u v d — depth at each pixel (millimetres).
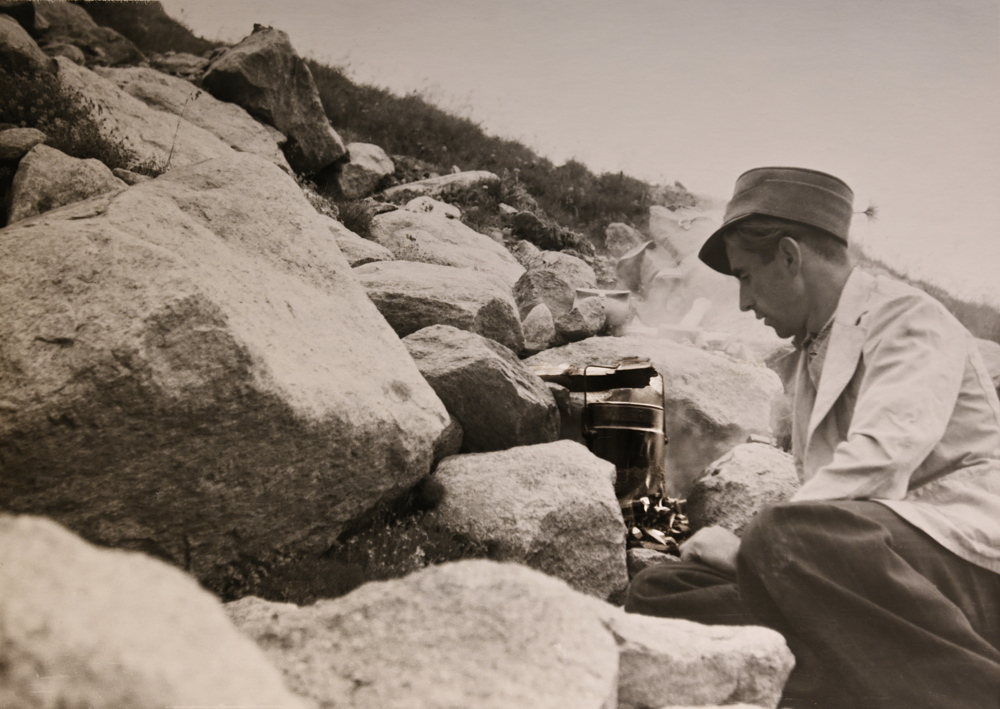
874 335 4879
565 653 2732
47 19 7293
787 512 4055
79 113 5719
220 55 7473
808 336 5348
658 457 4715
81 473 2920
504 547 3793
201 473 3148
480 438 4543
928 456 4289
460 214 7574
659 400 4812
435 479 4137
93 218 3635
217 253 3840
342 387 3615
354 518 3713
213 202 4195
